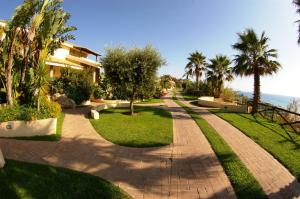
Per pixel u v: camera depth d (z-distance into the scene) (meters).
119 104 19.56
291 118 16.17
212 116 16.66
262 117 16.98
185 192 5.40
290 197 5.28
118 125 11.79
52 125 9.49
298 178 6.22
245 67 19.83
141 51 14.89
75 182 5.29
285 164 7.13
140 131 10.73
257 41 19.61
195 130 11.66
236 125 13.12
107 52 14.98
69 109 16.27
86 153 7.52
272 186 5.77
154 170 6.54
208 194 5.33
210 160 7.43
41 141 8.40
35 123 9.01
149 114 16.02
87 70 20.42
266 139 10.11
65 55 27.42
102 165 6.66
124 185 5.60
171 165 6.95
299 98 18.66
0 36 10.88
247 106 19.55
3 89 11.61
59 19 11.31
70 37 12.05
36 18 10.45
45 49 10.98
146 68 14.66
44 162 6.48
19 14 9.62
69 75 18.92
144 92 15.68
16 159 6.44
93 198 4.81
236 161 7.25
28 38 10.55
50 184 5.06
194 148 8.62
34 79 10.83
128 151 7.98
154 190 5.45
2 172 5.17
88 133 10.00
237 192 5.39
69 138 9.09
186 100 34.22
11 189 4.64
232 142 9.60
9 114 8.71
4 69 10.31
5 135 8.51
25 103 10.66
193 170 6.62
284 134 11.36
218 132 11.37
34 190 4.76
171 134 10.45
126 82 14.80
